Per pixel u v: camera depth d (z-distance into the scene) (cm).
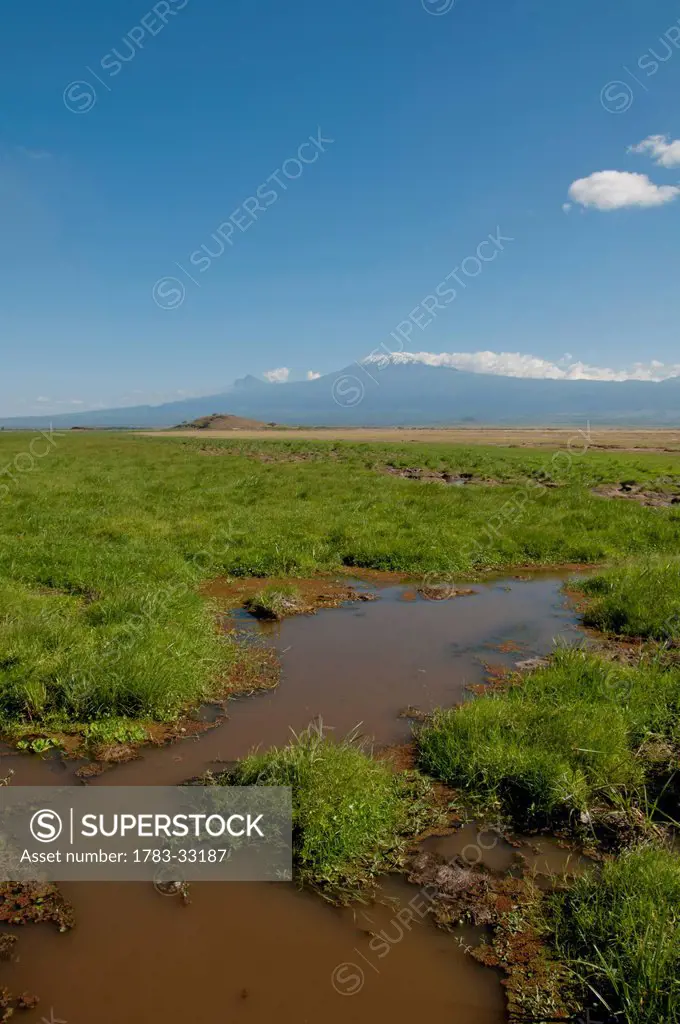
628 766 663
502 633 1148
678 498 2883
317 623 1193
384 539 1762
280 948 470
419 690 902
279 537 1759
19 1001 422
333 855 552
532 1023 414
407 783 662
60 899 513
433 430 18025
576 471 3891
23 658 855
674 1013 394
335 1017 416
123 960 457
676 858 525
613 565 1638
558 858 562
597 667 888
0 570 1357
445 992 436
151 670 829
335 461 4747
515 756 659
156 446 6400
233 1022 411
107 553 1508
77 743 743
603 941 454
